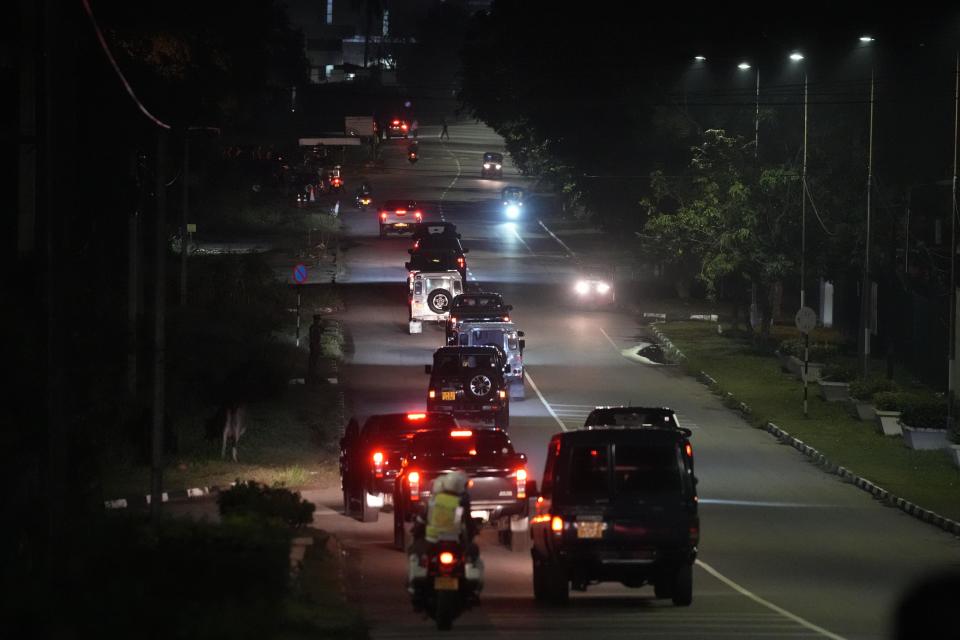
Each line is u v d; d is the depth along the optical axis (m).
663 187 166.12
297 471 88.00
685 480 48.97
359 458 74.38
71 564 38.19
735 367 138.25
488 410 97.94
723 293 178.88
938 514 76.44
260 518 49.25
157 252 68.25
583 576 48.56
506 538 67.06
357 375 128.12
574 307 176.88
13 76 98.88
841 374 122.69
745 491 85.94
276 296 163.00
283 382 116.25
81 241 120.69
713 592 54.00
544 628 42.84
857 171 150.00
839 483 89.62
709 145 158.00
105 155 124.44
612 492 48.69
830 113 164.75
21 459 57.28
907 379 134.50
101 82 123.56
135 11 132.38
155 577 36.41
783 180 147.62
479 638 40.19
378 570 58.03
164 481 83.38
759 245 147.75
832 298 172.25
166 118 141.88
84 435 72.50
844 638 41.03
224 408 94.25
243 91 190.75
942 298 130.38
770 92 179.75
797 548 67.25
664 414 74.12
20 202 77.00
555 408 115.00
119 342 95.56
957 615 15.55
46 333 40.53
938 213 160.38
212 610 33.47
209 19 146.25
